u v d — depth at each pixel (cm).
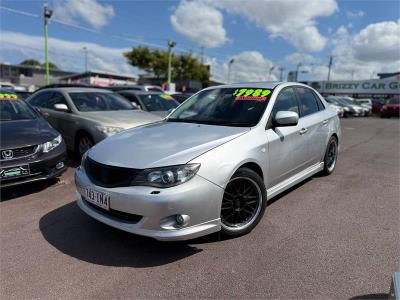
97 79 5078
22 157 453
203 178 294
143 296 253
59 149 501
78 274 282
